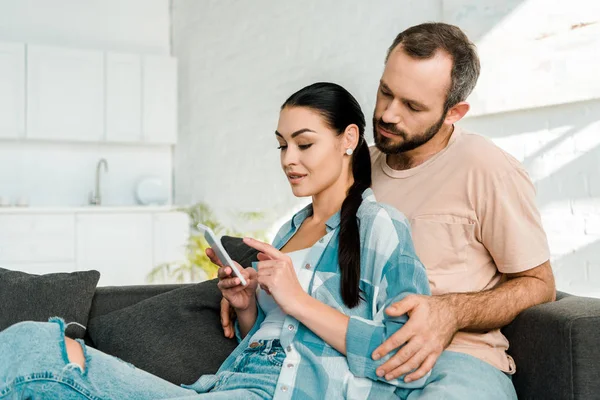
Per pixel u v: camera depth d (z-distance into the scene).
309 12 4.26
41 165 5.89
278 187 4.58
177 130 6.13
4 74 5.39
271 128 4.67
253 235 4.59
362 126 1.74
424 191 1.87
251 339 1.67
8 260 5.00
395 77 1.81
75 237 5.22
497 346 1.72
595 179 2.61
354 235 1.59
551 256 2.81
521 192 1.77
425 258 1.83
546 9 2.72
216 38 5.44
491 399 1.54
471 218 1.79
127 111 5.82
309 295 1.54
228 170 5.23
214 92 5.45
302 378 1.50
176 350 2.02
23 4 5.87
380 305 1.54
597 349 1.53
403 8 3.50
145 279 5.45
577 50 2.61
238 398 1.43
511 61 2.88
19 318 2.04
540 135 2.83
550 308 1.64
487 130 3.07
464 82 1.82
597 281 2.62
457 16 3.13
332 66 4.05
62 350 1.31
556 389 1.56
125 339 2.05
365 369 1.47
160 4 6.30
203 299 2.12
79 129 5.66
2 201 5.61
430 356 1.50
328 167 1.67
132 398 1.37
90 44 6.10
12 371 1.27
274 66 4.64
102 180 6.09
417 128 1.82
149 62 5.87
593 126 2.61
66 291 2.11
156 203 6.11
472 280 1.81
